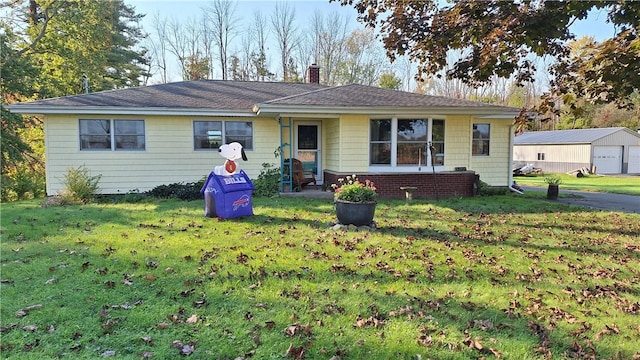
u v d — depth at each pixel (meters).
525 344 2.84
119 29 29.11
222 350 2.67
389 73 35.16
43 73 18.34
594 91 3.98
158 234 6.07
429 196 10.95
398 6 5.99
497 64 5.25
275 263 4.60
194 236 5.96
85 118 10.66
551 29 4.46
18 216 7.44
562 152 29.58
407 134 10.80
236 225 6.84
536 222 7.60
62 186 10.63
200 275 4.16
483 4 4.81
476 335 2.96
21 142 14.87
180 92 12.60
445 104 10.77
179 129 11.32
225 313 3.25
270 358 2.59
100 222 7.01
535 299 3.67
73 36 19.03
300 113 10.16
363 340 2.83
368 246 5.48
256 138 11.91
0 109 13.41
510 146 12.84
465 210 8.87
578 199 11.53
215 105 11.42
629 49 3.42
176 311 3.26
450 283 4.08
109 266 4.41
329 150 12.05
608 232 6.74
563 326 3.14
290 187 11.11
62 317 3.11
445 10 5.67
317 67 16.45
